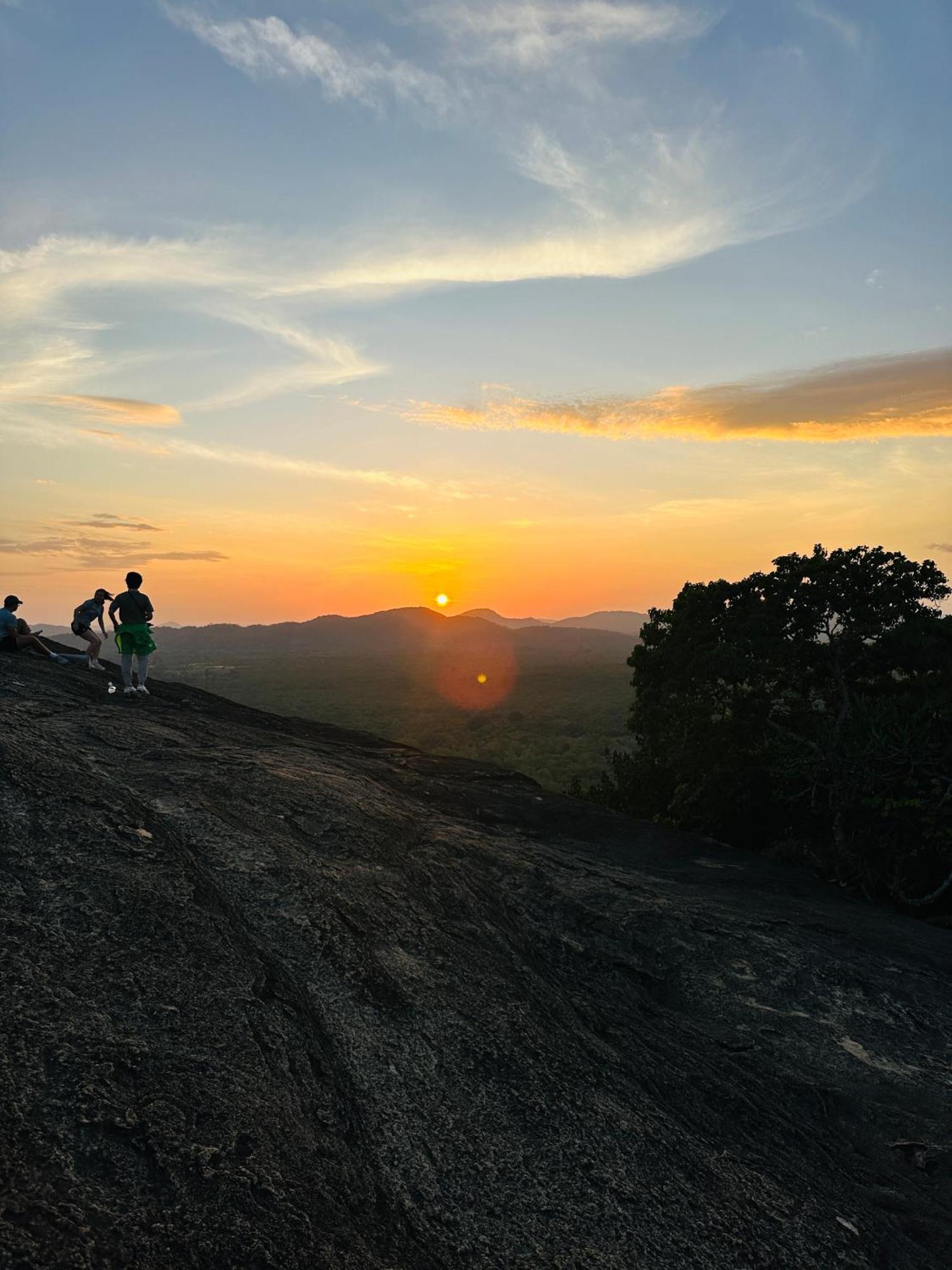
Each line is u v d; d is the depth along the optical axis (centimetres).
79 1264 239
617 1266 374
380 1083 431
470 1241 360
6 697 966
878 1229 507
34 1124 284
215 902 500
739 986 920
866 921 1219
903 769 1695
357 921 578
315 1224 308
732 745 2005
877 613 1811
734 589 2059
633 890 1111
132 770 777
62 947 387
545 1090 476
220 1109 335
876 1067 814
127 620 1187
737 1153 521
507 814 1404
